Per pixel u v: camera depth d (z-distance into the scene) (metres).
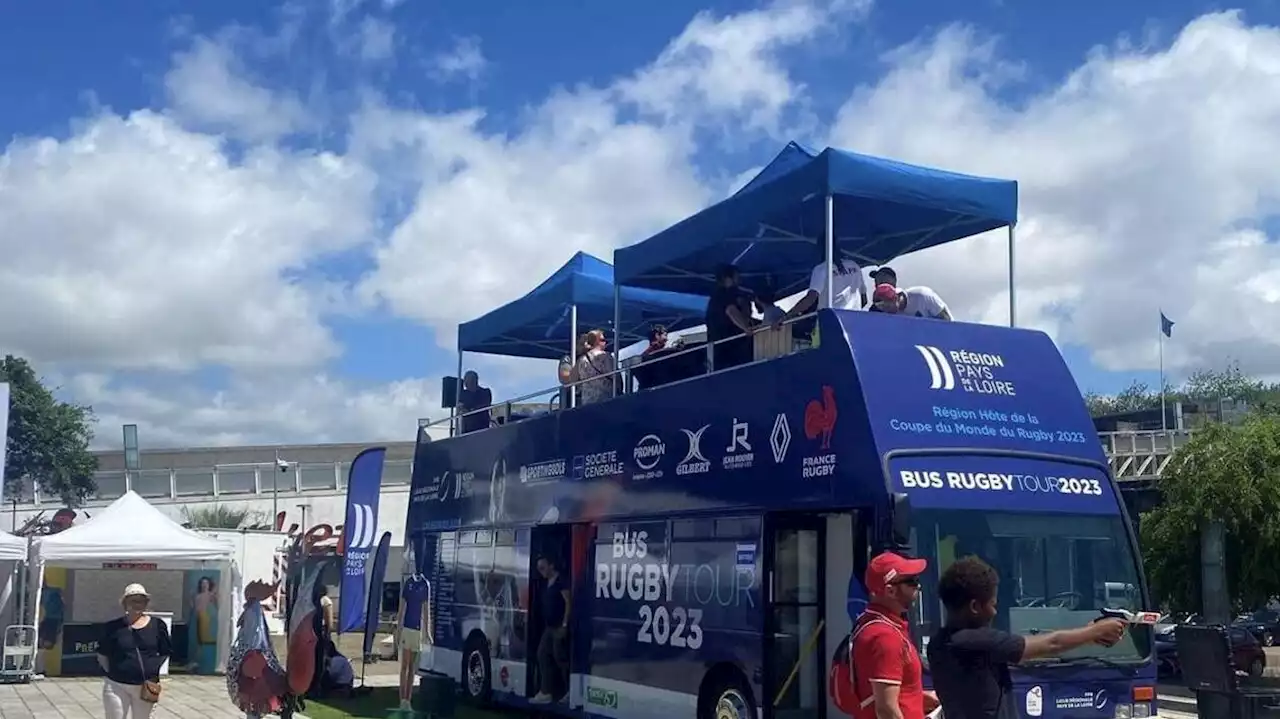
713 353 12.05
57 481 45.41
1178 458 25.33
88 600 26.41
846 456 9.56
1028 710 8.81
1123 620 5.23
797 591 10.57
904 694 5.29
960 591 5.23
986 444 9.69
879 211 12.53
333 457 52.09
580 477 14.16
